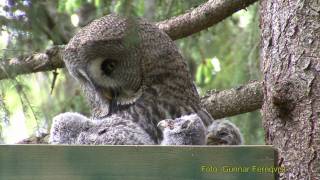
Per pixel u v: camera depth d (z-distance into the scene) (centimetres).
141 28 1066
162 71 1070
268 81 963
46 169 791
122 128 984
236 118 1525
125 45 1054
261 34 1003
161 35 1080
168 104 1067
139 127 1016
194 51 1744
